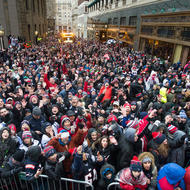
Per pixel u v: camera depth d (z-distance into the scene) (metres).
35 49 21.73
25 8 31.45
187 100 5.77
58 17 115.81
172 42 15.41
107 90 5.95
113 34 34.41
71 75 10.85
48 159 2.68
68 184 2.97
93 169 2.91
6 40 27.44
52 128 4.12
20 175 2.86
